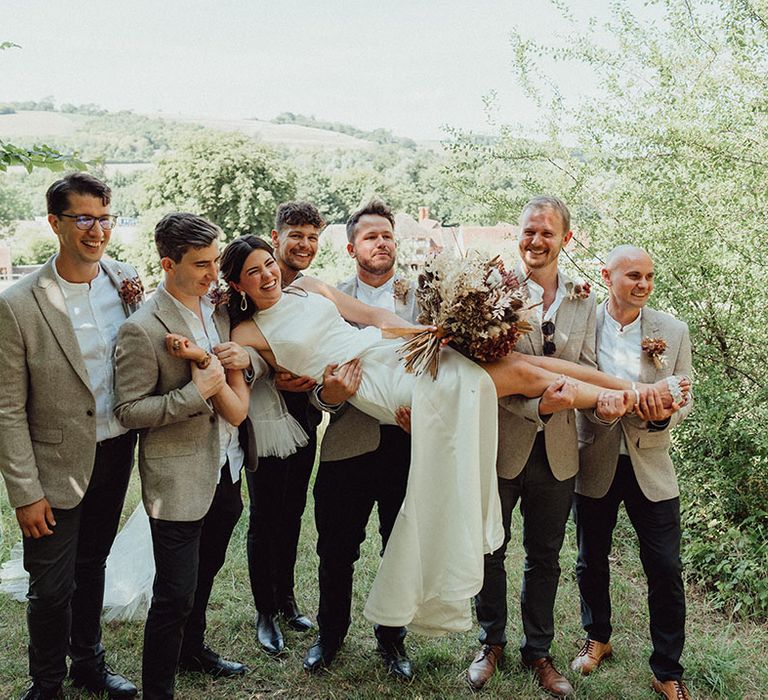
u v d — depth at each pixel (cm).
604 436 319
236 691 317
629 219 488
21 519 268
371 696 313
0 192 3969
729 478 440
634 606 401
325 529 328
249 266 299
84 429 276
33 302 269
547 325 315
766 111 448
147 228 3597
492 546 291
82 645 309
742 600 393
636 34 512
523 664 336
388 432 328
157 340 273
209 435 286
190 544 278
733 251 441
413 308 340
